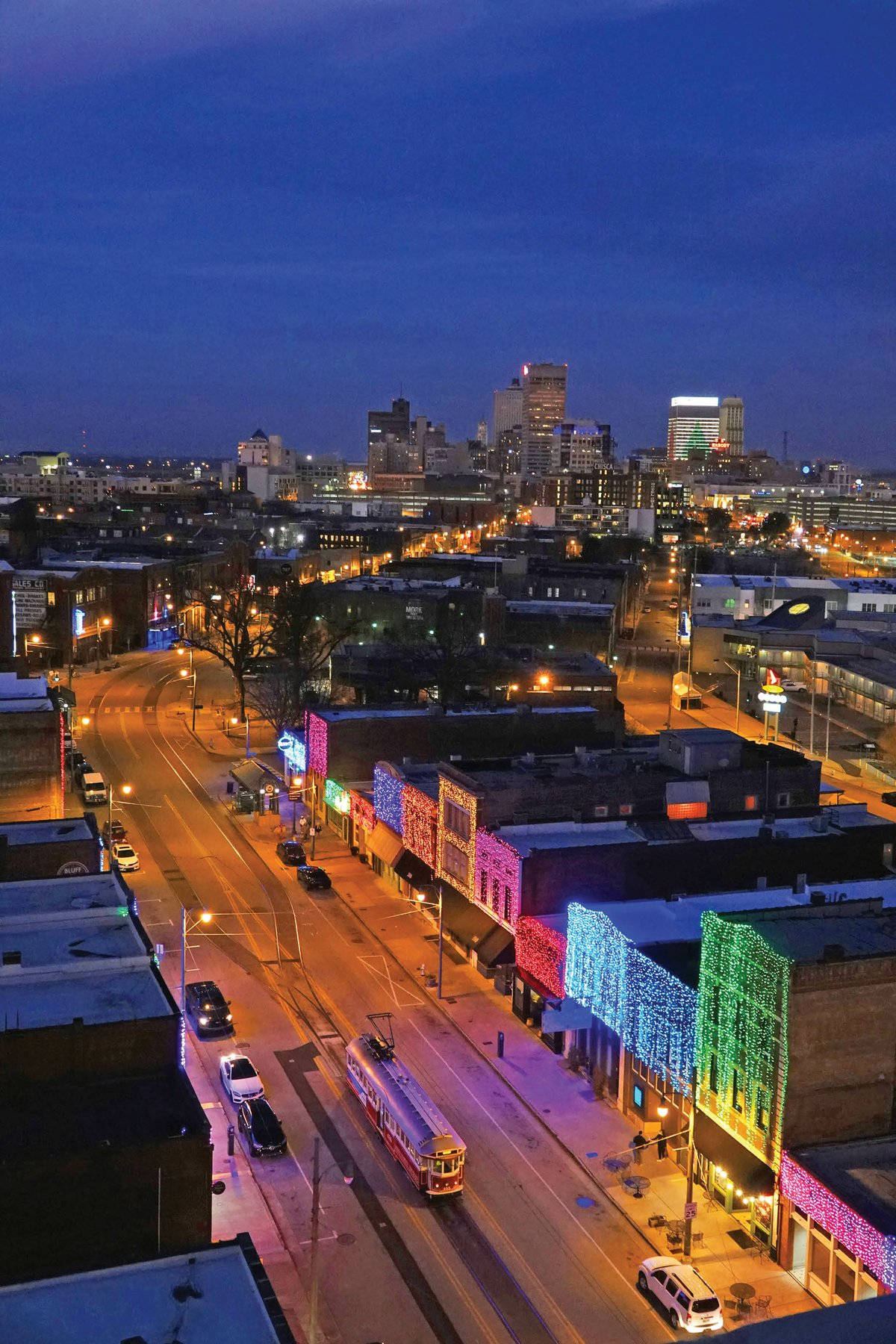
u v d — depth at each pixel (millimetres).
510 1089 50688
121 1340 25141
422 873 70875
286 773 99125
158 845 82500
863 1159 38812
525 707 86562
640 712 132625
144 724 121062
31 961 42500
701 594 184250
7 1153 33062
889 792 99312
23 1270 32844
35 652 150625
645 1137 47000
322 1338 35062
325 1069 51938
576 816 63000
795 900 52812
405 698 115750
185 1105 36375
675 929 49875
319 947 65688
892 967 39719
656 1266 37219
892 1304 6086
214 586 171750
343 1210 41625
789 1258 39000
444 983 61281
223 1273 27547
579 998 51812
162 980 41688
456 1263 38938
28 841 57188
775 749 74188
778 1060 39312
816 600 169000
